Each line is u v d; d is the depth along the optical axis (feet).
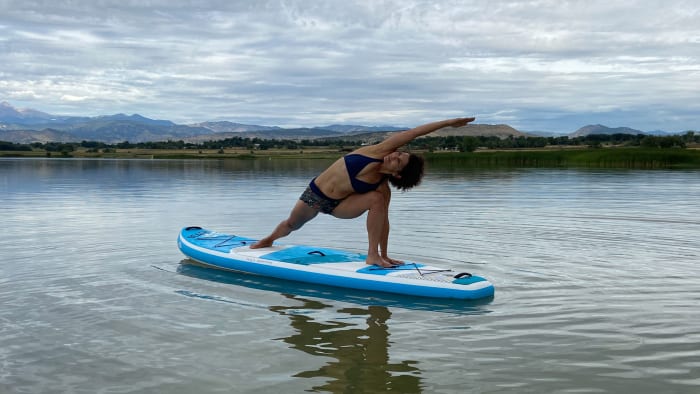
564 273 24.49
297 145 505.66
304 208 26.32
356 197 25.02
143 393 12.89
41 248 30.07
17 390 13.03
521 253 28.73
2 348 15.62
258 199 57.67
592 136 409.28
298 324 17.97
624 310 19.20
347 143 526.57
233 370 14.19
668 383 13.37
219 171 123.44
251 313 19.15
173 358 14.97
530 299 20.70
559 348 15.70
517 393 12.89
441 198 57.72
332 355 15.21
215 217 43.09
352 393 12.88
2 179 91.56
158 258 28.07
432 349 15.67
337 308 19.92
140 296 21.07
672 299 20.48
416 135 24.04
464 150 271.49
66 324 17.67
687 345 15.88
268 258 25.43
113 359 14.89
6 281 22.88
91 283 22.85
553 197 58.59
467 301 20.70
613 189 68.90
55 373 14.01
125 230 36.42
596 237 33.58
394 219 41.45
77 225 38.55
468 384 13.37
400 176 24.82
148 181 86.94
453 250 29.55
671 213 44.91
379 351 15.53
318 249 27.40
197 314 18.90
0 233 35.04
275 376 13.82
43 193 64.54
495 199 56.44
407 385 13.30
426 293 21.53
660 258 27.53
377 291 22.50
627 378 13.66
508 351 15.49
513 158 179.63
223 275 25.14
